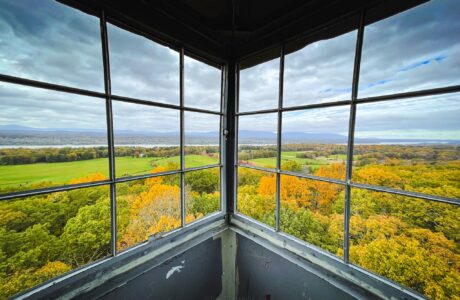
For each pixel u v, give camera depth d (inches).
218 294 44.9
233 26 38.6
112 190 28.5
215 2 33.3
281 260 36.9
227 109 45.5
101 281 27.0
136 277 30.1
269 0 32.5
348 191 29.5
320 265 32.6
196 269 39.8
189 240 39.1
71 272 25.0
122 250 30.3
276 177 39.3
